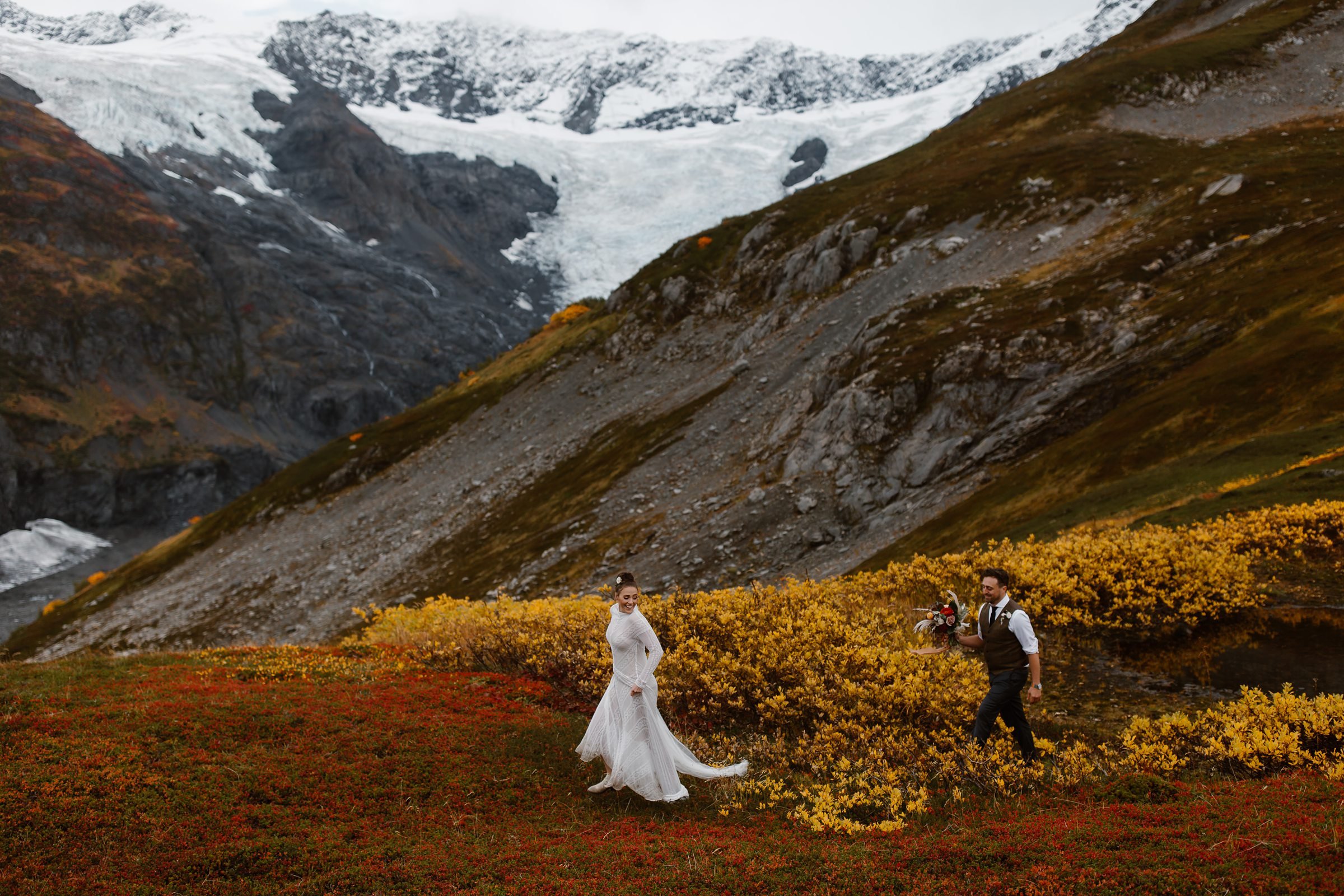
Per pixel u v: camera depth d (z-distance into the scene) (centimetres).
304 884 712
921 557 1870
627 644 915
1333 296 3375
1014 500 3291
